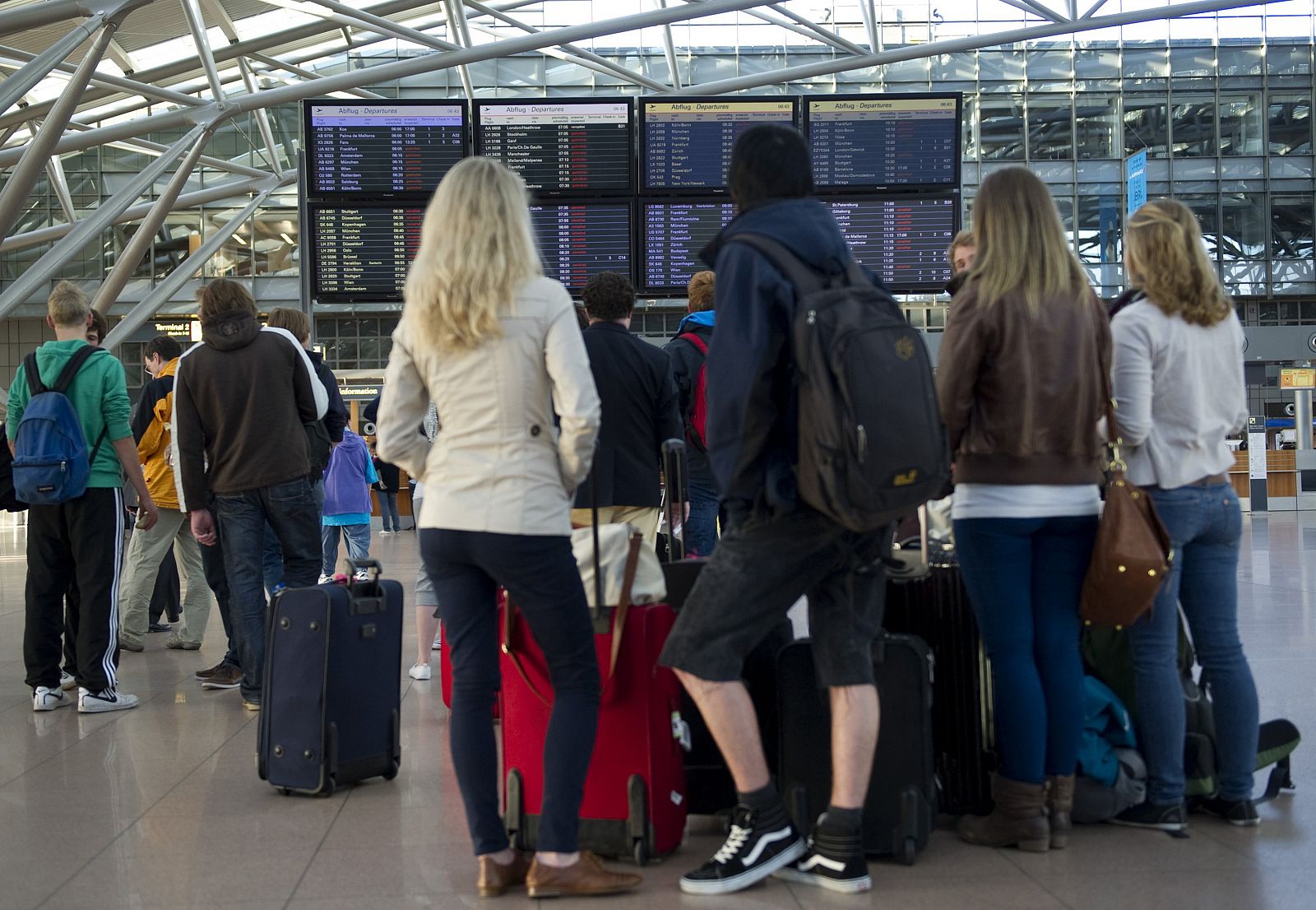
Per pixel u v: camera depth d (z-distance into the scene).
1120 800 4.26
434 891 3.75
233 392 6.49
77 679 6.75
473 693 3.71
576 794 3.64
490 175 3.71
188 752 5.76
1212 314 4.16
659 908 3.56
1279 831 4.25
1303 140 42.69
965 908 3.51
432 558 3.69
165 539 9.16
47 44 22.66
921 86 41.56
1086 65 42.03
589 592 3.96
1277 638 8.42
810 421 3.39
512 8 28.64
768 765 4.41
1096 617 3.99
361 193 9.35
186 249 41.66
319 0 17.67
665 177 9.27
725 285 3.50
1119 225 40.66
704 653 3.64
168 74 25.69
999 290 3.92
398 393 3.76
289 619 4.98
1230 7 18.47
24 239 29.88
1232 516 4.29
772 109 9.25
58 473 6.47
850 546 3.58
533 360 3.64
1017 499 3.95
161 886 3.83
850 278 3.57
